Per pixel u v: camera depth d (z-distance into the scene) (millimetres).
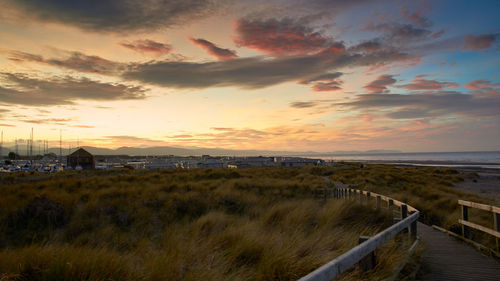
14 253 5992
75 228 10000
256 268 5629
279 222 10125
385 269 4770
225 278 4879
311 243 6605
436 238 8695
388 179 30562
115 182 20641
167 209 12539
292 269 5070
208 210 12617
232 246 6734
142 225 10734
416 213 6965
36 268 5184
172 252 6277
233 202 14133
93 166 70312
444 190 22312
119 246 8500
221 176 28688
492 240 8211
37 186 16719
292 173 39188
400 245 6164
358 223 9969
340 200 12336
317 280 2490
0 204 11289
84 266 5133
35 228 10008
